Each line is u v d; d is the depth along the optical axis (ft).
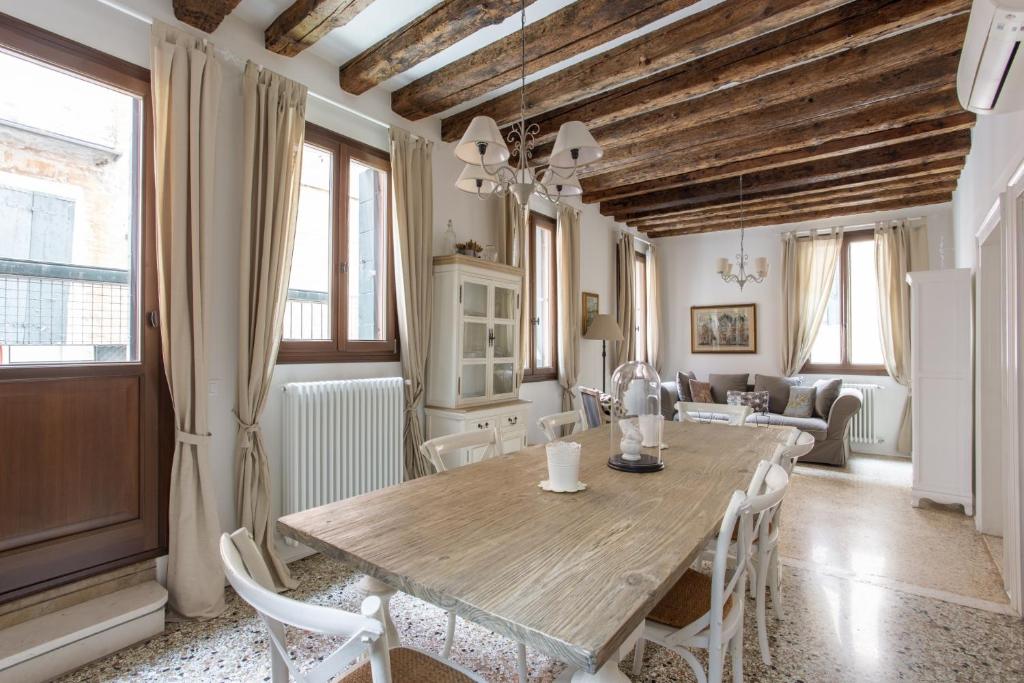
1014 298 7.43
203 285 7.42
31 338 6.53
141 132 7.25
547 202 16.39
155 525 7.35
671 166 14.67
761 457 6.86
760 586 6.18
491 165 7.01
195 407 7.30
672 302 23.98
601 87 9.78
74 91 6.89
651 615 4.58
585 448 7.50
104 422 6.88
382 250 10.91
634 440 6.42
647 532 4.13
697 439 8.13
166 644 6.54
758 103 10.50
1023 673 6.05
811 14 7.45
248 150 8.09
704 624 4.25
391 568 3.45
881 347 18.83
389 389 10.02
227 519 8.15
